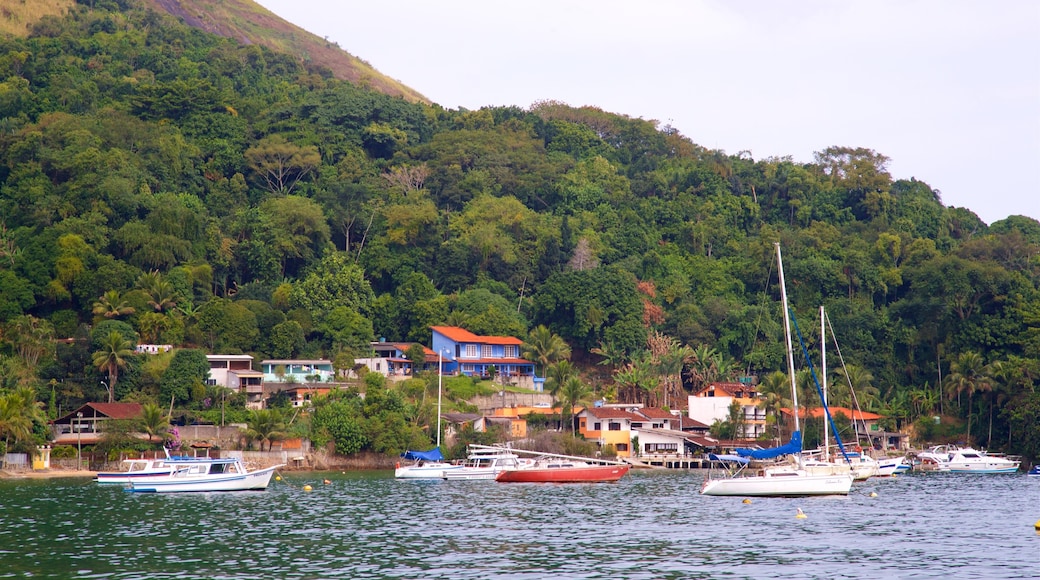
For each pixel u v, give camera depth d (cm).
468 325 17912
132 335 14338
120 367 13550
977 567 5922
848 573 5738
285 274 18650
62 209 17100
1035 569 5859
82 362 13825
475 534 7194
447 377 16450
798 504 9381
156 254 16425
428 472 12188
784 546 6662
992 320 17650
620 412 15775
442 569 5847
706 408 17125
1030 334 17150
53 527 7481
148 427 12406
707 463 15288
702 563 6038
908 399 17900
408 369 16538
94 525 7606
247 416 13575
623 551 6456
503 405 16300
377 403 13938
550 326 18600
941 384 17650
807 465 10875
